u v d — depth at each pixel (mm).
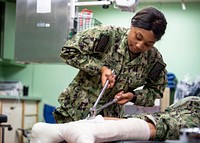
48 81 4680
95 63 1530
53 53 2609
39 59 2658
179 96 3471
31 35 2680
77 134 974
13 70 4848
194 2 4242
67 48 1548
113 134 1039
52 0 2588
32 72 4750
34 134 1133
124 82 1597
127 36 1562
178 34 4262
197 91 3328
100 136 1011
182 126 1174
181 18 4262
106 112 1580
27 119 4445
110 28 1575
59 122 1634
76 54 1531
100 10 4344
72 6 2520
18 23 2729
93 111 1407
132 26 1443
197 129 903
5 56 4555
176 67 4246
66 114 1606
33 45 2674
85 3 2498
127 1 2328
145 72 1656
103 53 1577
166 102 3531
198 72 4172
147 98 1673
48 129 1108
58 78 4641
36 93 4707
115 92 1605
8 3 4613
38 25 2652
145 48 1457
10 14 4629
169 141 1137
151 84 1720
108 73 1485
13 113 4211
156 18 1375
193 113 1251
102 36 1537
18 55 2736
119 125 1073
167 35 4285
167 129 1169
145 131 1119
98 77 1562
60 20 2559
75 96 1606
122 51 1559
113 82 1493
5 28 4578
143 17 1377
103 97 1577
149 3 4281
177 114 1249
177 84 3818
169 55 4266
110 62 1570
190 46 4227
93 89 1587
